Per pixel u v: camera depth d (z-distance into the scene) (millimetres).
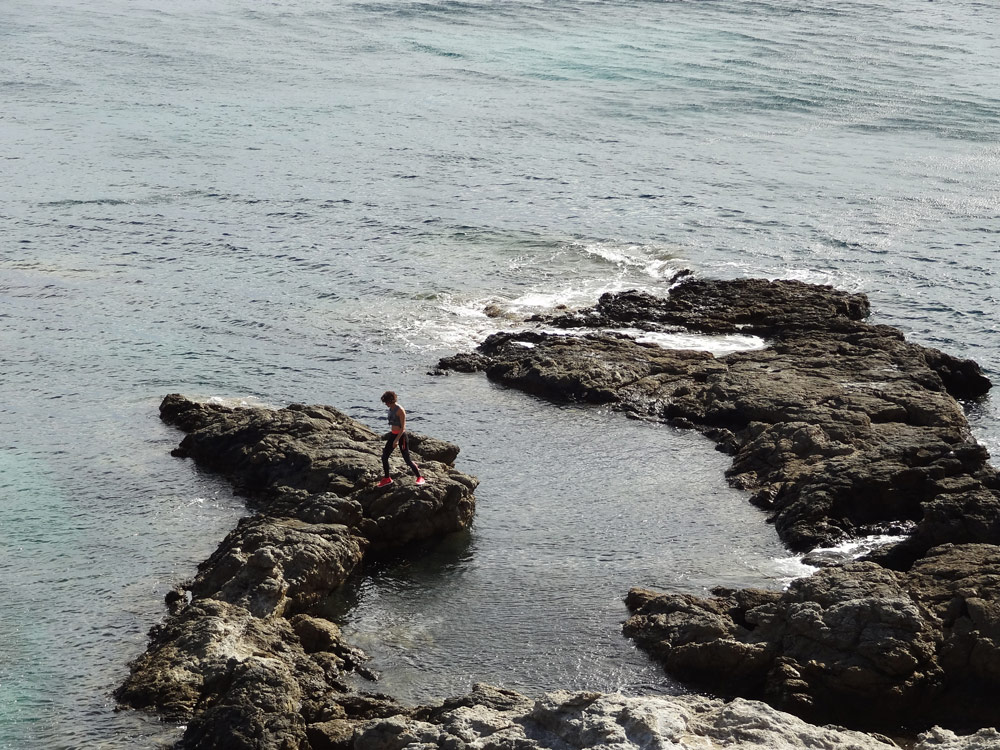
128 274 51875
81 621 27000
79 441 36562
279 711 22031
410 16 116438
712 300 47156
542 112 81625
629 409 38906
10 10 117312
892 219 60031
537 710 19234
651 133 76688
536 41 105812
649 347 43188
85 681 24672
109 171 67125
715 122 79750
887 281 51438
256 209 60875
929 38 110438
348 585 28594
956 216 60719
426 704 23656
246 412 36281
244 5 122250
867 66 97812
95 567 29391
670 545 30562
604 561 29812
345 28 111188
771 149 73375
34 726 23078
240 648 24516
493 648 25969
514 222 58875
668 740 17859
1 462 35094
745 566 29375
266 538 28312
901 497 31062
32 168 67375
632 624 26469
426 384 41188
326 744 21797
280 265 53062
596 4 123625
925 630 24016
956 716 23109
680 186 65312
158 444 36375
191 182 65312
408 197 62875
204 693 23594
